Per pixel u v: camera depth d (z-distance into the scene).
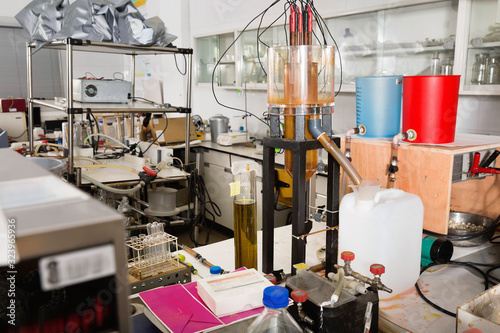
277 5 4.05
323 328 0.84
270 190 1.24
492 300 0.98
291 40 1.15
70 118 2.55
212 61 5.22
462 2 2.47
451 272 1.34
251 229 1.30
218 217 4.48
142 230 2.75
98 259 0.24
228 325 0.85
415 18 2.91
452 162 1.29
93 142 3.70
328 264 1.27
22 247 0.22
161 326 0.86
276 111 1.19
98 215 0.24
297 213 1.17
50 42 2.71
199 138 4.86
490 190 1.66
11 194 0.28
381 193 1.20
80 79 3.20
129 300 0.25
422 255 1.39
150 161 3.51
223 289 0.93
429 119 1.37
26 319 0.27
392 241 1.13
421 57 2.92
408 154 1.40
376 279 0.96
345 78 3.53
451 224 1.67
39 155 3.37
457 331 0.90
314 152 1.20
